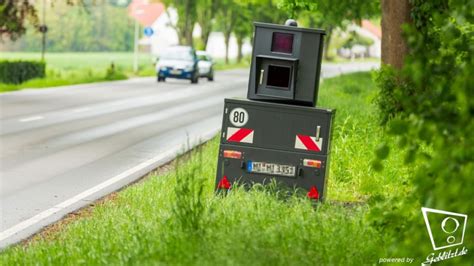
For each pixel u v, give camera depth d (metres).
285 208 13.05
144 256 9.87
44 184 18.64
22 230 14.19
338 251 10.23
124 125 32.12
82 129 30.08
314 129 15.04
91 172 20.48
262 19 124.12
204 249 9.55
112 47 174.75
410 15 27.58
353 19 50.66
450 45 7.88
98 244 11.17
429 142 7.25
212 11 118.56
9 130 28.94
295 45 15.05
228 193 14.79
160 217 12.65
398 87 7.64
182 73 67.88
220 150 15.32
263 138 15.20
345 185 17.83
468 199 6.90
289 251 9.60
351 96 47.38
